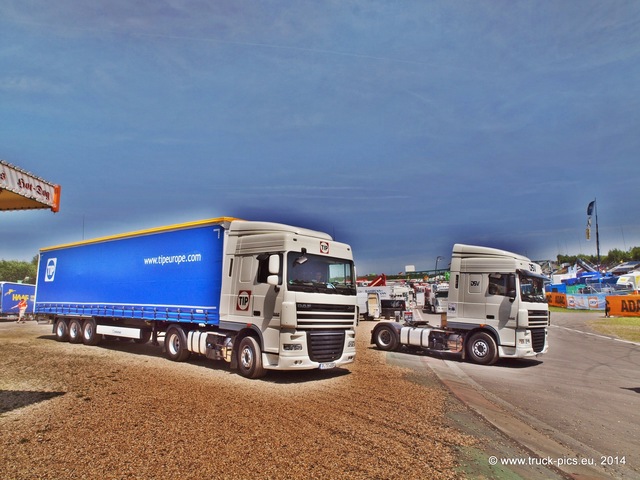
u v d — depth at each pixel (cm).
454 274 1409
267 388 878
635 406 824
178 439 544
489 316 1324
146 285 1363
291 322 926
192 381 938
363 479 442
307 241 1009
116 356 1348
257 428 596
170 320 1253
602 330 2625
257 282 1016
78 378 954
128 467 456
